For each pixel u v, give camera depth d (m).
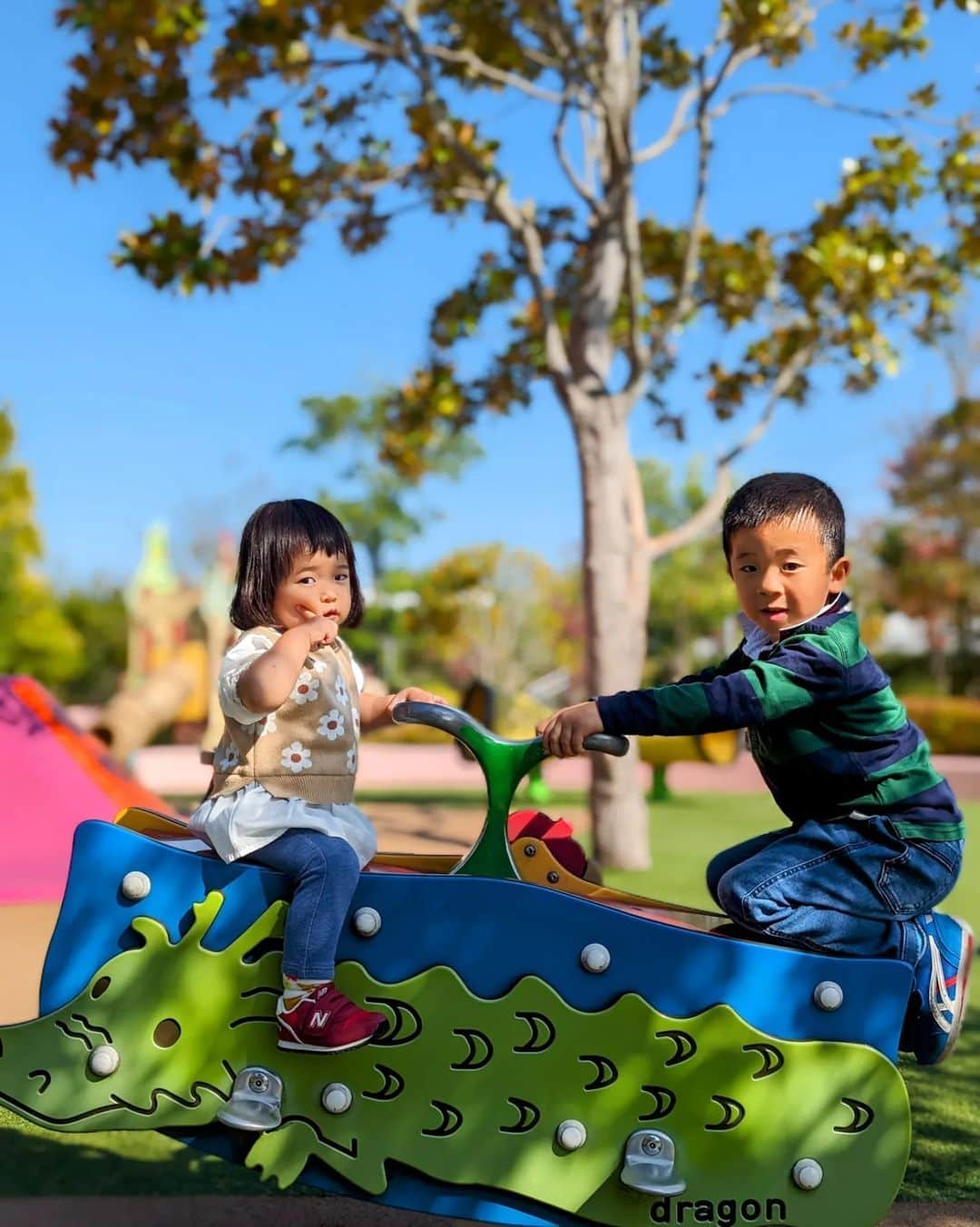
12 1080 2.12
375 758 17.73
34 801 6.15
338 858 2.12
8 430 29.94
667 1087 2.12
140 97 8.03
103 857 2.16
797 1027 2.14
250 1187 2.82
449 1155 2.12
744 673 2.18
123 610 37.94
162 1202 2.71
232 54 8.02
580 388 8.09
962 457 27.58
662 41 9.46
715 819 11.02
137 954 2.13
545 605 40.78
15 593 30.47
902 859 2.20
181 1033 2.12
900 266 9.04
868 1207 2.12
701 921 2.40
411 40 7.88
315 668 2.26
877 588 30.53
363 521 40.53
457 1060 2.13
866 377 10.20
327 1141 2.12
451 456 38.69
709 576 38.50
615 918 2.14
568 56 8.05
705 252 9.94
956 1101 3.65
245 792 2.17
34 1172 2.87
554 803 12.37
